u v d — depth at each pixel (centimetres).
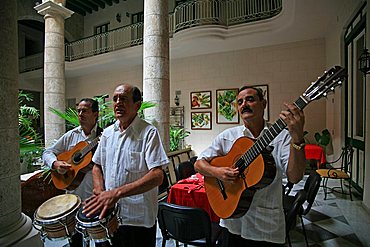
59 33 589
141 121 157
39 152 386
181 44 684
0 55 112
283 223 138
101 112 418
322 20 532
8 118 115
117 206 137
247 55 718
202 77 784
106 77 1006
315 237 269
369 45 330
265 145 135
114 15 1071
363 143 382
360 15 399
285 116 117
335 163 540
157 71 399
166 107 405
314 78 636
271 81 686
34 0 1048
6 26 115
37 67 1127
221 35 637
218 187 155
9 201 114
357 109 424
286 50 667
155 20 399
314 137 632
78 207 145
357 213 332
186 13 719
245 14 672
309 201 243
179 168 331
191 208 177
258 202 140
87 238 128
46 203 150
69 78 1115
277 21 572
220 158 159
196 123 794
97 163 167
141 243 152
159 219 199
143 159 147
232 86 738
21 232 116
